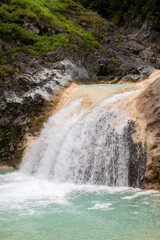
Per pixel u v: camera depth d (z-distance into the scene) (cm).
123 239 430
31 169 1077
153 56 1911
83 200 641
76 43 1645
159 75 1456
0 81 1398
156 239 429
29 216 537
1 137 1295
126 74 1611
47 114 1290
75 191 736
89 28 2031
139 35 2750
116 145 834
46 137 1150
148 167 737
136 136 797
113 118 912
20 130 1270
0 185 830
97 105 1054
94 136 920
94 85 1411
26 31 1611
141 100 866
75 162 913
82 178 865
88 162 874
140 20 2838
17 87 1378
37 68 1427
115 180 793
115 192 708
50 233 456
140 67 1641
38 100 1310
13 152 1256
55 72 1416
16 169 1191
